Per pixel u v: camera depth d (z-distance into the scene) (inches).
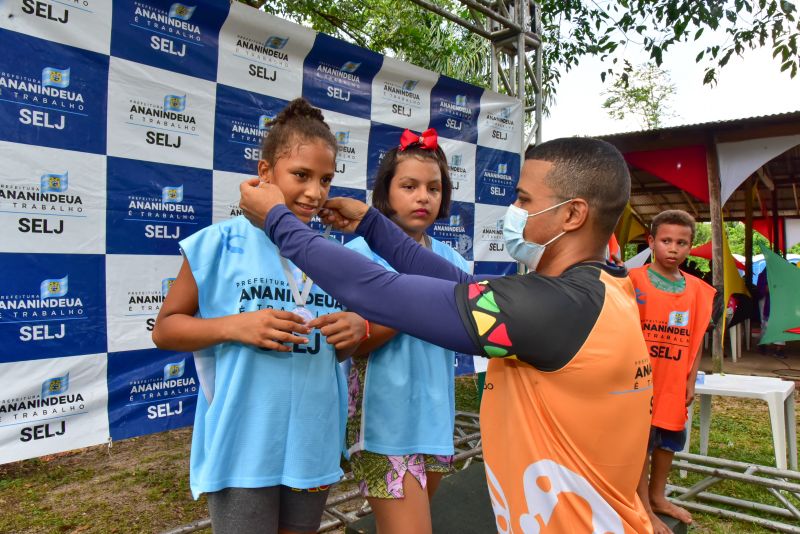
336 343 51.8
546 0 261.0
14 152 85.2
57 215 89.4
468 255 159.8
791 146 253.1
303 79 122.3
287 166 51.9
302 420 51.9
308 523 53.8
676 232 109.4
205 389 53.4
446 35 263.7
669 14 211.5
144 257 99.3
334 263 41.4
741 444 172.6
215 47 108.2
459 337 37.7
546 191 41.6
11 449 84.7
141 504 120.4
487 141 163.9
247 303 52.3
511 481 40.3
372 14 249.8
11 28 84.7
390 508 59.8
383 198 70.8
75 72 91.2
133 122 97.9
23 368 86.2
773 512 119.3
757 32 213.8
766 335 309.4
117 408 96.0
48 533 106.7
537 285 37.8
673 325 106.7
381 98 137.6
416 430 62.4
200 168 106.6
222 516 49.6
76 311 91.5
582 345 36.2
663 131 267.0
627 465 39.3
